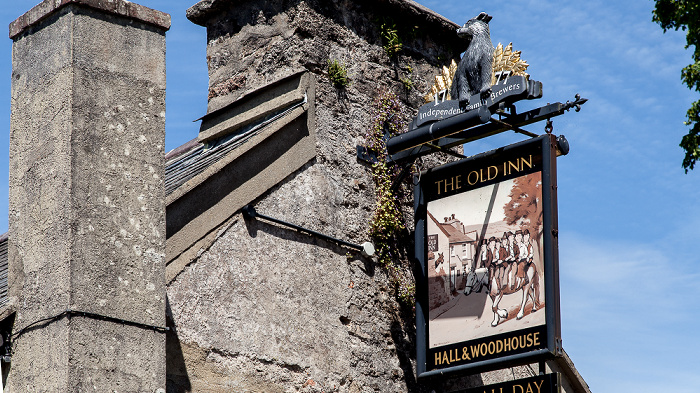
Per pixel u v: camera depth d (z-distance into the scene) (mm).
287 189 12953
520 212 12742
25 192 10617
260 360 12008
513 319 12516
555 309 12250
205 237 11906
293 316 12500
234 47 14859
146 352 10195
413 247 14312
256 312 12125
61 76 10516
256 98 14164
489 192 13109
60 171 10266
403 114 14805
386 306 13680
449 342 12984
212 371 11539
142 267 10406
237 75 14695
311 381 12445
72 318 9812
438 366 13008
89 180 10281
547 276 12312
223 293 11891
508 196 12898
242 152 12477
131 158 10633
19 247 10523
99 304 10008
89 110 10453
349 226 13594
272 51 14344
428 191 13680
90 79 10531
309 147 13406
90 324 9906
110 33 10781
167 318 11328
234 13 15000
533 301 12391
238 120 14227
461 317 12969
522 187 12789
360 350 13141
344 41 14484
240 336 11898
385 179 14172
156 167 10797
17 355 10203
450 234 13328
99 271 10102
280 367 12180
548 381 12273
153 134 10867
